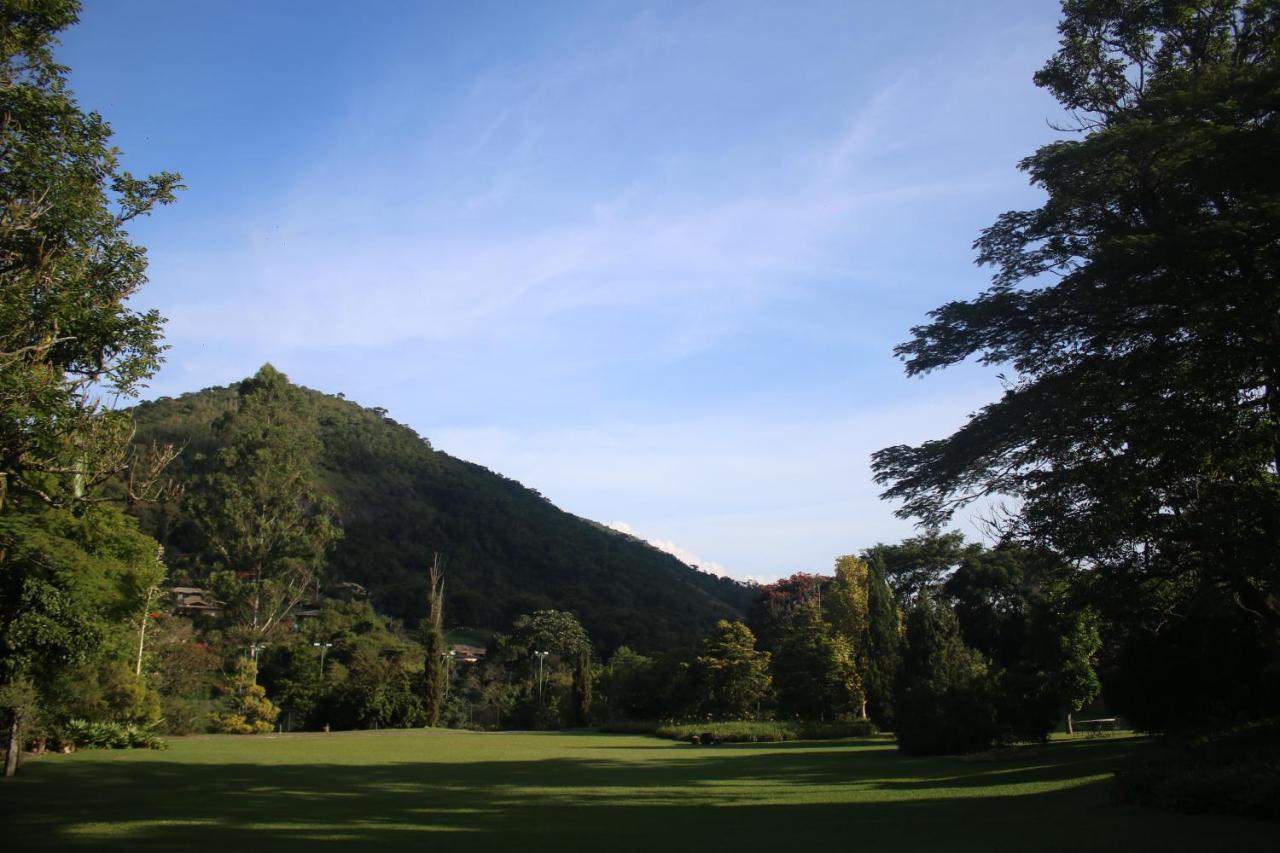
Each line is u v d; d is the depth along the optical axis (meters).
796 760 26.25
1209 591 14.74
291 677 47.59
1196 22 15.94
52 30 12.83
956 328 15.39
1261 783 11.01
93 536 20.00
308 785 18.56
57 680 23.88
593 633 80.81
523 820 13.61
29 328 12.16
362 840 11.34
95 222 12.92
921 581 50.28
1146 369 13.37
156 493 14.90
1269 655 17.86
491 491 110.44
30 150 12.24
